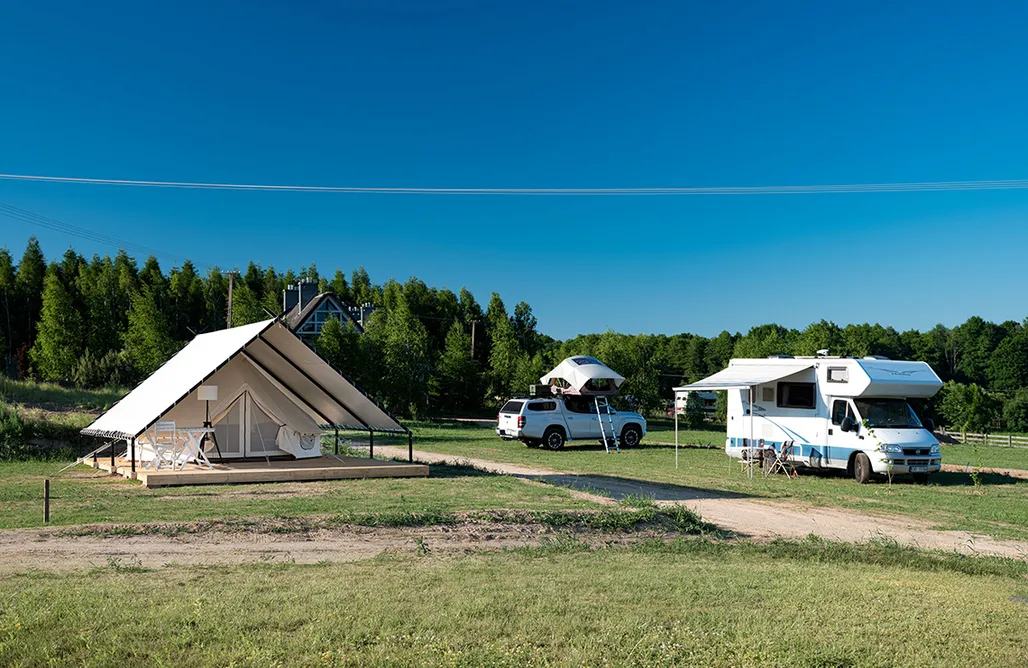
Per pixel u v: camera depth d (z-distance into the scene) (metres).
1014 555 11.01
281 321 17.73
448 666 5.34
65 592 6.98
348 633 5.98
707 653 5.72
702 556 10.26
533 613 6.70
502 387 62.88
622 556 10.05
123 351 49.25
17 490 14.57
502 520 12.15
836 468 20.58
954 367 101.19
